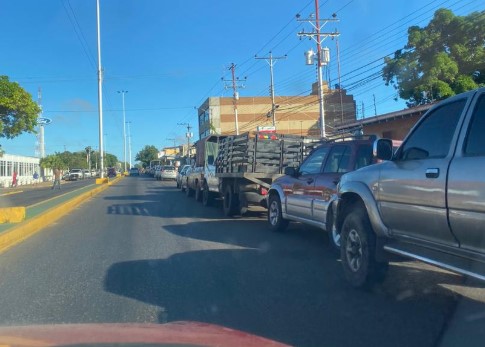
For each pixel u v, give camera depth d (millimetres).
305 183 10148
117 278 7430
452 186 4824
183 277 7426
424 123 5613
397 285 6820
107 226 13656
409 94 28125
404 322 5324
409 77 27844
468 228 4664
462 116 5008
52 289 6836
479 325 5203
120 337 2713
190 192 25172
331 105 75438
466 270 4766
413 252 5598
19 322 5422
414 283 6918
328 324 5285
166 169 55688
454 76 26391
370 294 6422
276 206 11805
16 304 6125
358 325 5242
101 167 43906
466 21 26203
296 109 84625
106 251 9711
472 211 4578
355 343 4730
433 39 27109
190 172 24516
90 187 34156
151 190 32594
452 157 4957
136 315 5652
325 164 9750
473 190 4555
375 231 6266
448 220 4910
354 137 10172
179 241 10750
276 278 7316
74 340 2641
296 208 10586
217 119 87000
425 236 5391
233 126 86812
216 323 5344
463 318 5434
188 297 6363
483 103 4812
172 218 15312
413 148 5684
